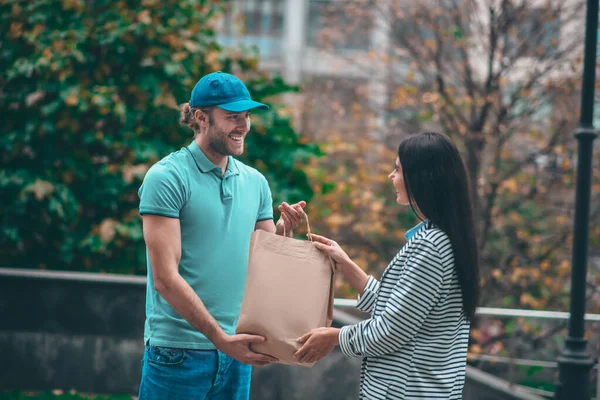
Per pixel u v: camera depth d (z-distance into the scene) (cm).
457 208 252
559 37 1126
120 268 688
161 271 283
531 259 1087
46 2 718
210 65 753
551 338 546
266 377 515
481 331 815
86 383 543
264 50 2327
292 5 2330
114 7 735
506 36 1101
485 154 1119
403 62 1212
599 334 501
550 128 1134
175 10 774
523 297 1017
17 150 672
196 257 298
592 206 1161
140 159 691
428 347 251
